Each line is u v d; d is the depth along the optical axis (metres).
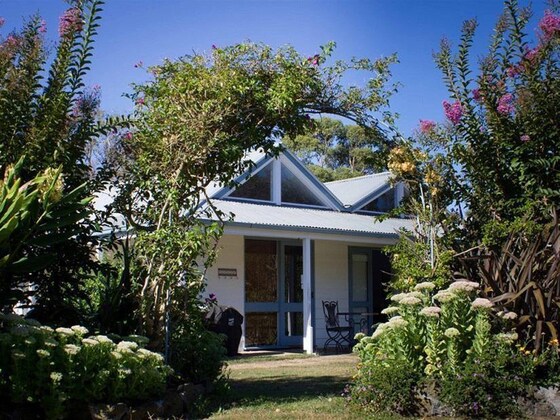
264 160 18.25
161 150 8.77
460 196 10.74
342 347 18.70
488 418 7.85
